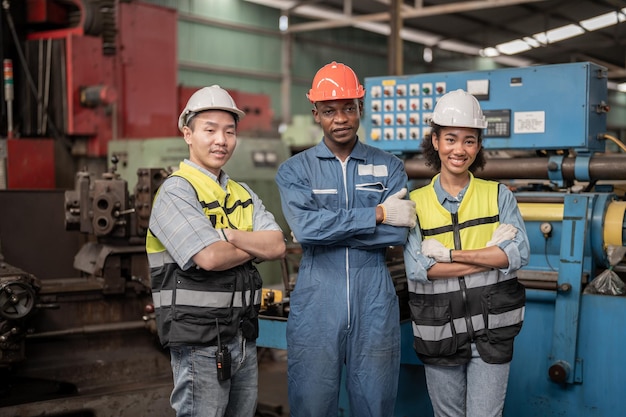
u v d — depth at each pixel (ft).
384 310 7.87
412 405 10.43
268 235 7.27
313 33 46.85
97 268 11.05
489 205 7.77
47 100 18.15
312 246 7.92
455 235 7.74
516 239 7.50
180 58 39.32
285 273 10.69
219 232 6.95
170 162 17.33
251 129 24.70
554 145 10.77
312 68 47.11
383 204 7.67
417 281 7.63
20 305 9.49
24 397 10.00
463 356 7.59
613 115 49.37
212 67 40.98
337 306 7.79
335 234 7.56
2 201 12.41
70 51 17.94
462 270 7.48
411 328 9.70
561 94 10.66
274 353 17.33
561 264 9.60
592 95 10.69
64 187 18.42
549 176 10.84
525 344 10.00
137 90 19.71
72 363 10.66
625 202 9.98
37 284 9.86
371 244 7.67
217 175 7.39
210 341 6.87
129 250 11.12
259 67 43.98
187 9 39.70
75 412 9.82
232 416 7.39
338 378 7.97
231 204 7.41
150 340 11.55
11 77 17.49
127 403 10.17
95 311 11.10
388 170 8.17
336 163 8.04
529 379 9.98
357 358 7.90
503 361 7.50
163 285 6.97
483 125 7.61
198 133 7.13
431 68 48.96
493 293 7.54
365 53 50.90
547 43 41.39
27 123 18.25
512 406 10.11
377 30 47.83
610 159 10.39
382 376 7.91
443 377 7.72
